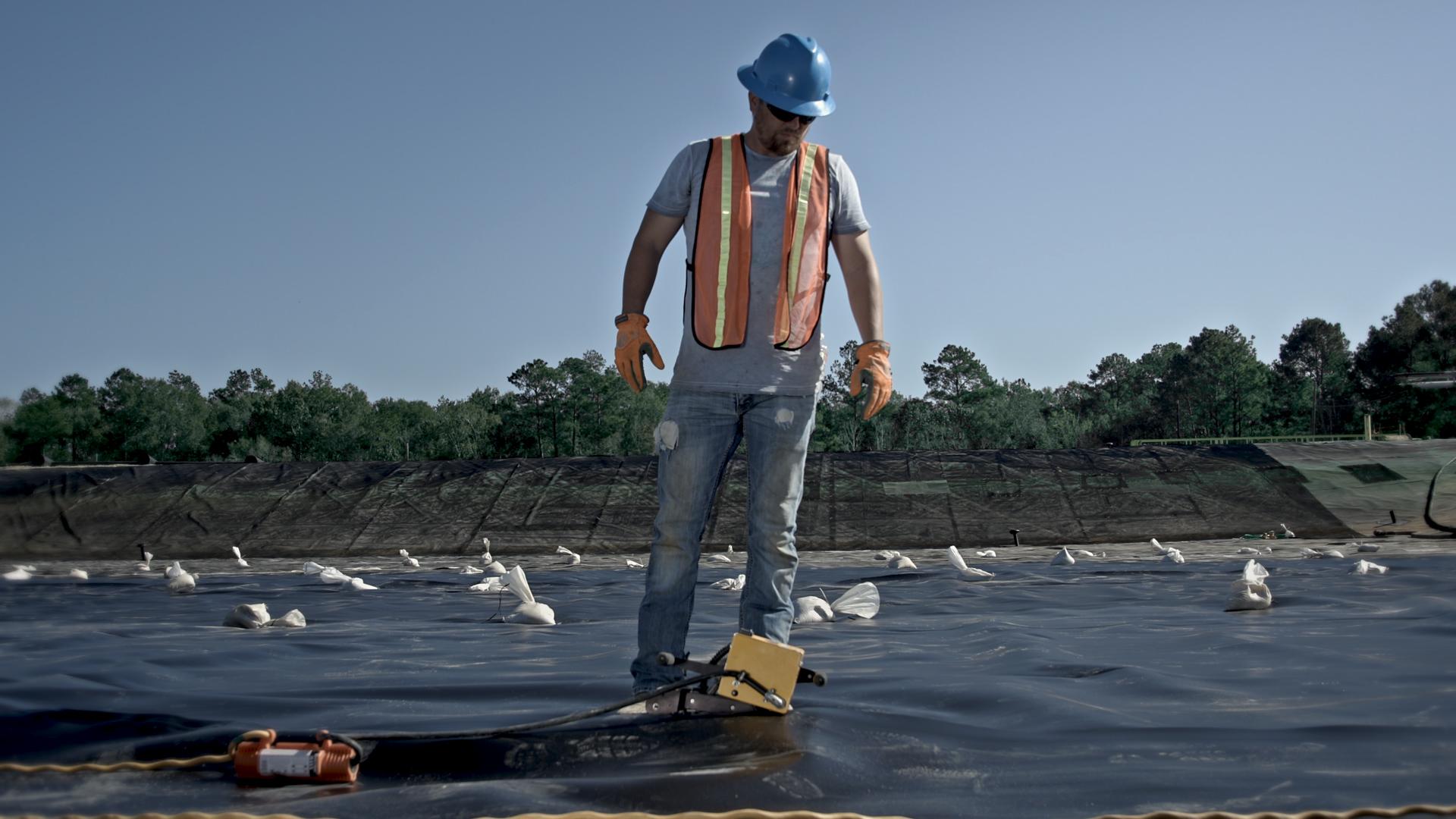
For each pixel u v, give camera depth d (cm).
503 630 653
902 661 457
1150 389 13112
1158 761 254
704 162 336
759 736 273
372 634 625
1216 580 997
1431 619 564
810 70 320
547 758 262
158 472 2483
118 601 973
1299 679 368
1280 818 205
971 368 9325
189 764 261
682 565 335
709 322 330
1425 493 2216
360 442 9344
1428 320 8925
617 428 9981
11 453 7112
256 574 1540
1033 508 2238
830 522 2202
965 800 224
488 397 11350
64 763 271
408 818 213
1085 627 589
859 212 349
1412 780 233
